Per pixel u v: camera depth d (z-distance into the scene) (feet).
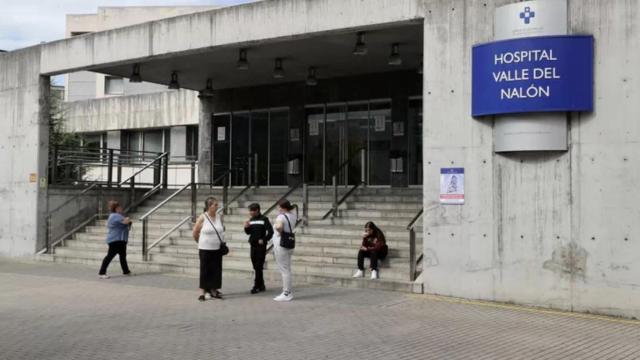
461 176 36.68
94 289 40.83
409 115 61.00
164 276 46.73
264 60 56.95
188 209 62.08
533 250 34.60
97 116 103.04
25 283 43.73
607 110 32.94
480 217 36.09
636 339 27.35
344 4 40.96
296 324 29.86
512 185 35.24
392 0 39.17
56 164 63.10
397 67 59.93
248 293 38.81
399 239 45.98
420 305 34.60
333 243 47.52
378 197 54.95
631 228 32.19
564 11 33.81
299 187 63.05
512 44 34.50
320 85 66.03
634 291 31.96
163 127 96.48
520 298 34.86
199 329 28.86
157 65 59.06
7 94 60.59
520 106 34.19
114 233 46.39
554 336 27.73
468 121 36.58
